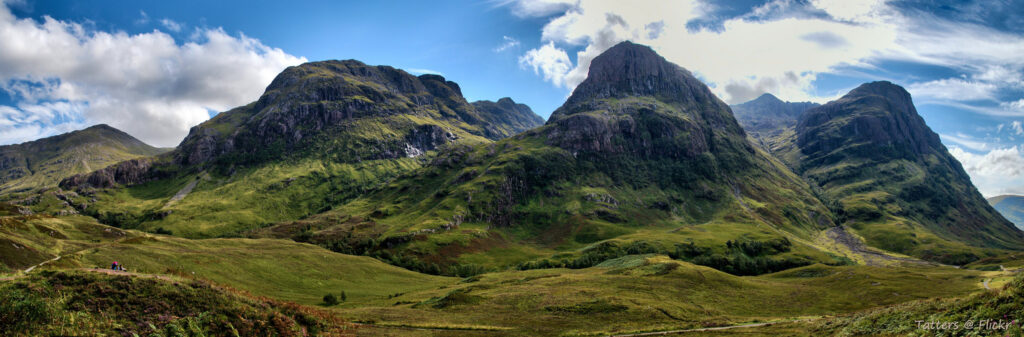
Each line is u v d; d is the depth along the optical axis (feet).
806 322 214.07
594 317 256.11
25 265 271.08
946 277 454.81
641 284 360.69
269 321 146.41
